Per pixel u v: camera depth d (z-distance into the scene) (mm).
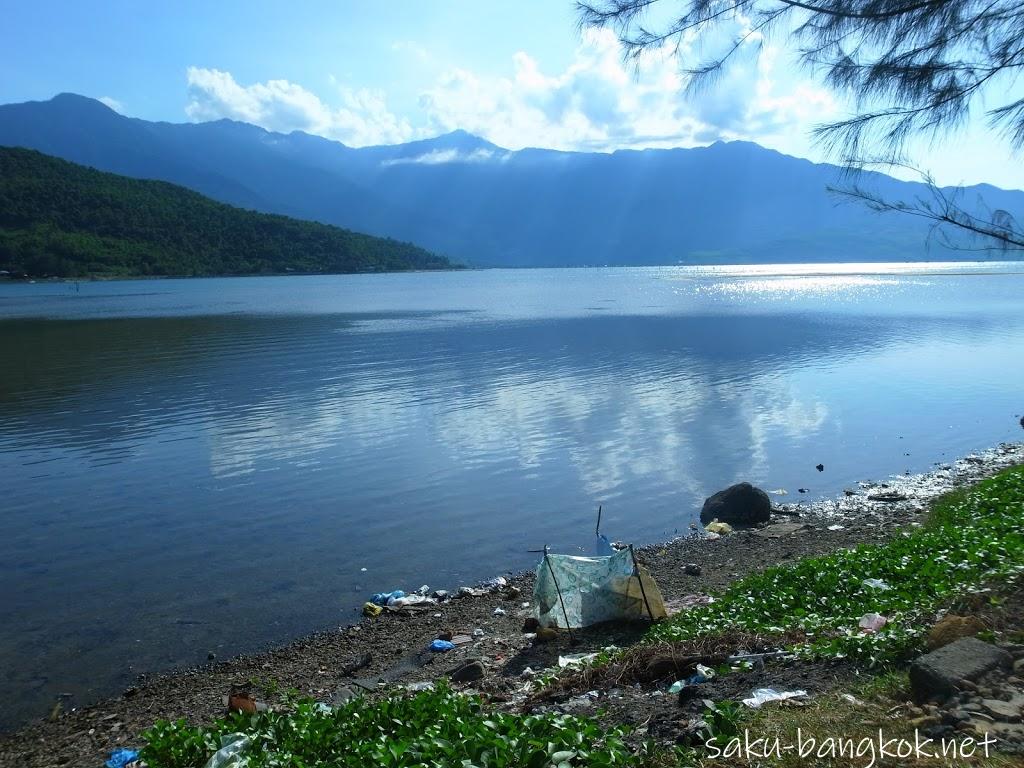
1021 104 5812
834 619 8805
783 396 32031
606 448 24141
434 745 5695
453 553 16031
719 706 5852
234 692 9781
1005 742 4656
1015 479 16016
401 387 35125
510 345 51062
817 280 165250
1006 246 5461
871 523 17000
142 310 90438
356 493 20000
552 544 16484
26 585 14484
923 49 5980
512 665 10305
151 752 7203
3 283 184000
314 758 6449
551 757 5305
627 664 8430
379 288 155500
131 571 15148
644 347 49031
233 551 16188
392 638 12164
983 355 43594
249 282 193375
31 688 10938
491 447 24359
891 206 5836
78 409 31172
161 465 22797
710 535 16953
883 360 42031
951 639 6430
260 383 36844
